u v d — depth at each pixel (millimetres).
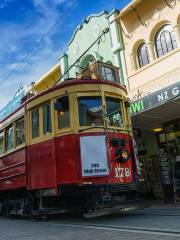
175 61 7961
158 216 5266
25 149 6133
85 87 5488
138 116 8039
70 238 3773
